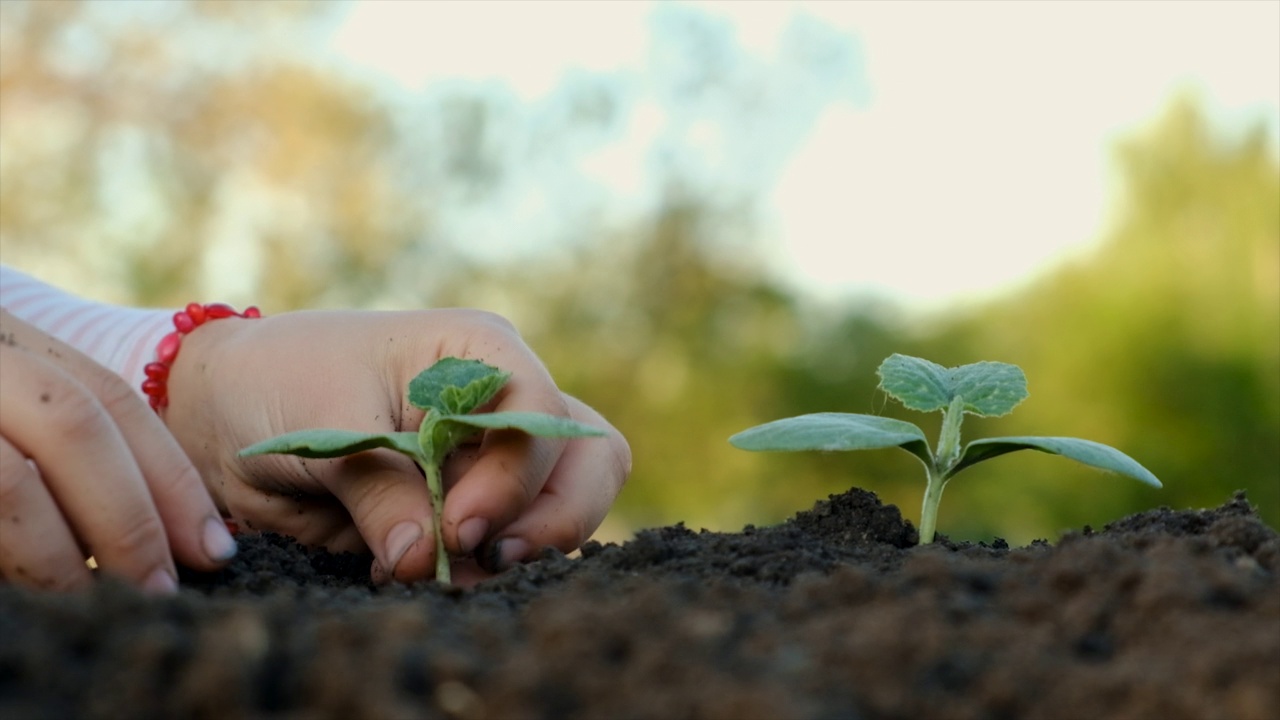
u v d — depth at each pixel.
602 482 0.58
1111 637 0.45
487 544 0.55
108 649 0.43
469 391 0.53
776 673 0.43
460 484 0.54
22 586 0.48
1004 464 2.12
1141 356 2.05
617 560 0.52
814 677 0.43
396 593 0.51
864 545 0.55
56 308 0.70
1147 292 2.10
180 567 0.53
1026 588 0.47
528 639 0.45
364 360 0.58
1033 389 2.15
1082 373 2.10
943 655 0.44
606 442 0.59
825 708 0.42
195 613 0.44
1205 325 2.05
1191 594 0.46
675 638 0.44
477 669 0.43
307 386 0.58
